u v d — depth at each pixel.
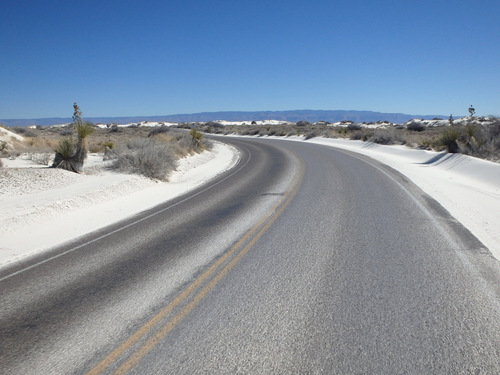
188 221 9.92
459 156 18.97
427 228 8.38
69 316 4.91
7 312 5.12
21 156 22.78
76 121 17.48
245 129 82.19
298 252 7.08
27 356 4.05
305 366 3.70
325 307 4.90
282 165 22.44
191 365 3.77
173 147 26.77
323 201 11.60
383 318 4.58
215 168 23.22
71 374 3.72
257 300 5.16
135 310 5.00
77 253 7.58
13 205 11.12
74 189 13.63
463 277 5.73
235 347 4.05
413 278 5.74
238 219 9.85
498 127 21.33
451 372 3.56
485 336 4.14
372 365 3.69
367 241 7.59
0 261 7.30
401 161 22.55
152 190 15.23
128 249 7.70
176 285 5.77
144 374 3.66
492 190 13.12
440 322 4.45
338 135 47.00
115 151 22.92
